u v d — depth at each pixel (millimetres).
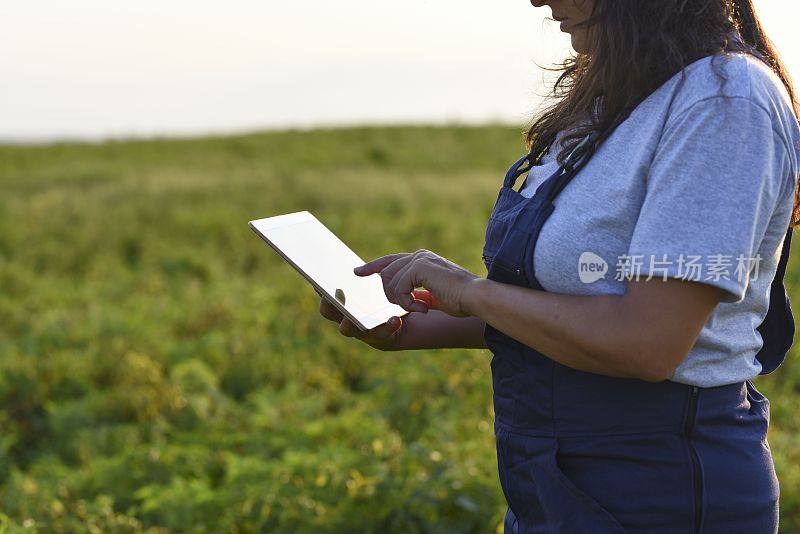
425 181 12773
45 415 4527
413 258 1276
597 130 1140
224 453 3615
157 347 5164
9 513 3199
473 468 2953
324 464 3119
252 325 5688
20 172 16203
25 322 5965
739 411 1187
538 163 1312
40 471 3697
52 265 8195
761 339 1211
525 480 1235
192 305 6191
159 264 8086
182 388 4434
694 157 1013
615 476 1146
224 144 20906
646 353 1018
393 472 3045
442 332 1534
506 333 1146
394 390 4223
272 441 3670
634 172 1079
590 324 1047
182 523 3004
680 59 1075
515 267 1166
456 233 8672
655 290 1009
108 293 6887
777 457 3150
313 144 20641
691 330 1012
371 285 1521
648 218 1025
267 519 2922
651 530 1136
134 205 10719
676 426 1135
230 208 10438
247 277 7500
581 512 1146
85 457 3844
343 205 11227
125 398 4336
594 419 1154
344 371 4949
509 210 1237
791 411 3984
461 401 3955
